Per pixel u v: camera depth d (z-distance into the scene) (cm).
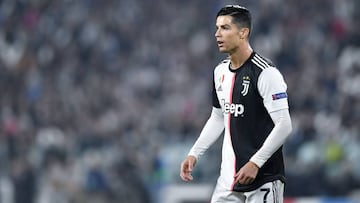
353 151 4891
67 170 4638
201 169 4416
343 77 6162
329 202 4219
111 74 6950
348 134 5141
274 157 2036
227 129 2069
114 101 6291
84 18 7606
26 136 5184
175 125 5909
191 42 7600
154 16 8094
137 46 7550
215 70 2100
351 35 6862
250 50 2044
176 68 7175
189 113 6172
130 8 8094
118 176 4809
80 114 5900
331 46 6769
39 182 4638
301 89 5894
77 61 6994
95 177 4747
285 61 6625
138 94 6838
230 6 2036
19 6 7750
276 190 2038
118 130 5662
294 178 4559
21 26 7488
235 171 2056
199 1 8231
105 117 5988
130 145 5194
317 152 4875
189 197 4278
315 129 5200
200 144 2152
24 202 4616
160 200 4638
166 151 5044
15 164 4641
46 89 6400
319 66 6369
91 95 6306
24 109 5872
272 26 7069
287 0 7356
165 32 7881
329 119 5547
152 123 6056
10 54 7038
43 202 4562
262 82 2002
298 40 6881
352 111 5403
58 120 5775
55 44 7212
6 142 5022
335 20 7150
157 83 7000
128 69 7150
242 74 2034
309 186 4541
